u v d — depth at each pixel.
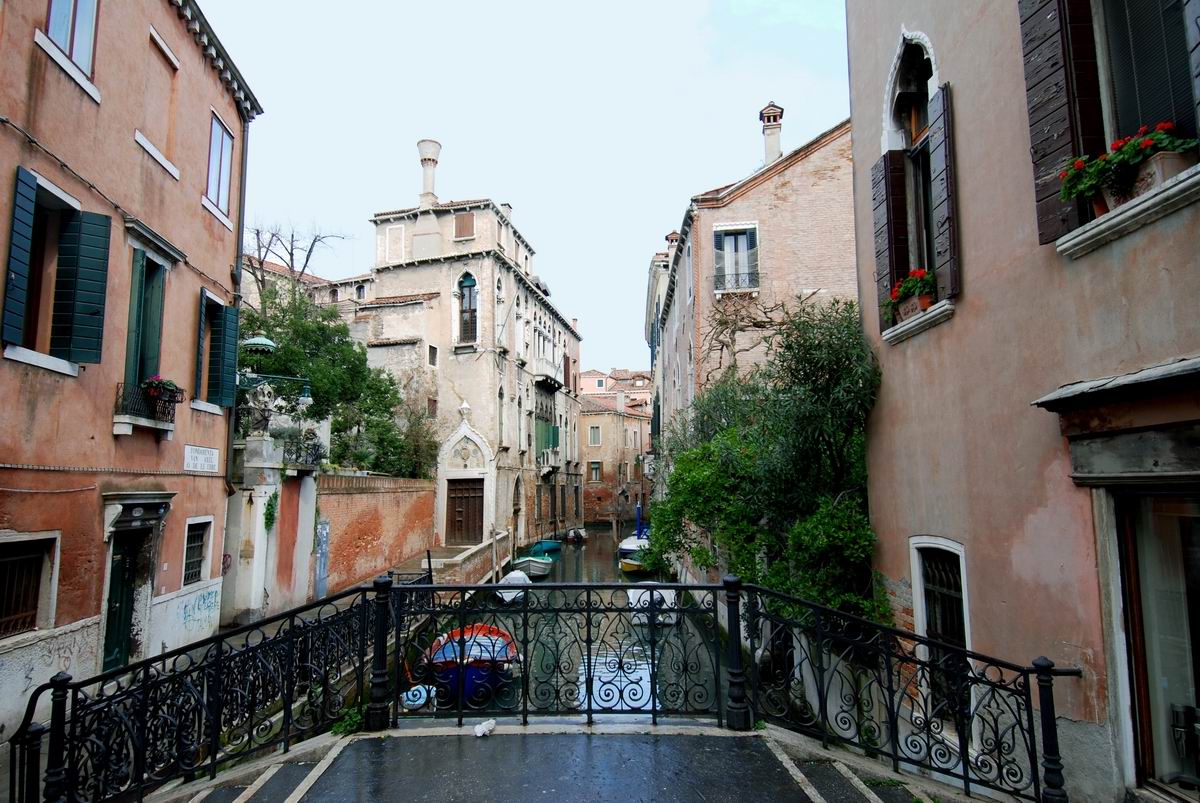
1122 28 3.94
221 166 11.62
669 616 6.27
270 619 5.27
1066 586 4.08
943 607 5.66
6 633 6.57
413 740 5.07
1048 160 4.15
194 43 10.48
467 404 29.75
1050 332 4.23
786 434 8.02
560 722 5.39
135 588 9.00
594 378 74.94
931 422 5.70
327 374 18.95
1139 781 3.65
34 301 7.38
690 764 4.61
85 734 4.31
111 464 8.19
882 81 6.74
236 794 4.49
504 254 31.81
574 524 48.47
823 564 7.20
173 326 9.84
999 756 4.20
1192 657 3.46
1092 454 3.85
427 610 5.56
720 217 17.19
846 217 17.02
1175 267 3.33
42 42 6.90
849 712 5.54
